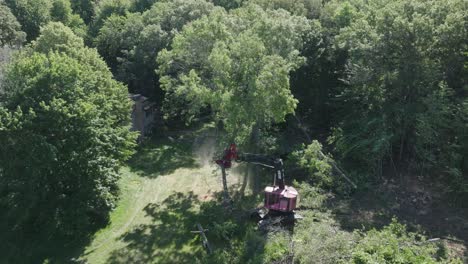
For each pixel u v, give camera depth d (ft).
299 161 112.57
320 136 132.57
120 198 111.86
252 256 79.56
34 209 94.17
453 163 100.22
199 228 95.91
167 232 97.14
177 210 106.32
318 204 97.71
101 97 101.60
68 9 233.14
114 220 102.53
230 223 94.02
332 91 133.69
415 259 68.59
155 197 113.29
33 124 85.76
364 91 114.83
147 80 158.51
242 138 103.30
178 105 142.72
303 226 87.97
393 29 104.94
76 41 141.08
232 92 93.86
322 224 84.84
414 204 98.07
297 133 134.72
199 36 105.09
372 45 108.06
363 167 109.70
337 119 129.08
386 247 69.97
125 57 172.86
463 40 105.81
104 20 209.77
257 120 102.58
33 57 98.63
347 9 135.23
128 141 106.42
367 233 79.87
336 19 136.98
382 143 101.14
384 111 108.99
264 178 118.11
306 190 101.96
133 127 144.87
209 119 165.37
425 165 105.60
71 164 91.50
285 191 91.91
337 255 71.72
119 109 119.96
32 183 86.38
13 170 87.86
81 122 90.53
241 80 94.32
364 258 67.41
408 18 110.63
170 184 119.85
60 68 94.17
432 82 106.01
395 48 107.14
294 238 81.00
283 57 107.65
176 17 163.63
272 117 106.42
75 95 94.38
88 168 92.68
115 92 121.19
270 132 131.03
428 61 106.63
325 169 105.09
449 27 102.37
